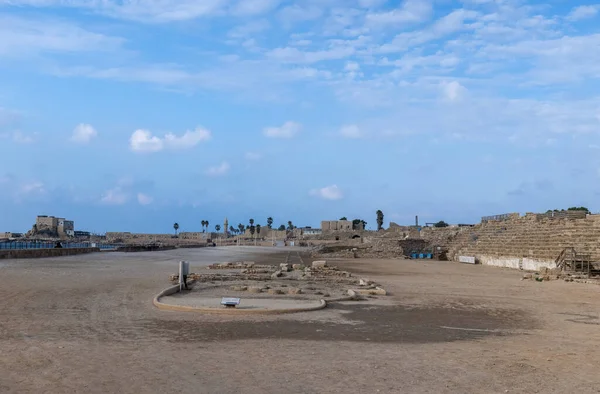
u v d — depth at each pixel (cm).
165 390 988
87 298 2412
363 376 1118
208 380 1064
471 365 1243
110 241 18712
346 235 18300
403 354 1353
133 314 1944
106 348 1348
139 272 4172
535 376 1151
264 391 996
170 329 1647
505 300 2695
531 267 5303
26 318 1816
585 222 5247
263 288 2841
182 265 2861
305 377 1100
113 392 970
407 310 2250
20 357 1228
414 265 6262
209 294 2667
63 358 1226
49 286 2945
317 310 2167
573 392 1034
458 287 3400
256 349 1373
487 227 8000
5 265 4953
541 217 6738
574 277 3891
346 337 1582
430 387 1047
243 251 11431
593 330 1805
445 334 1680
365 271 4994
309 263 6328
